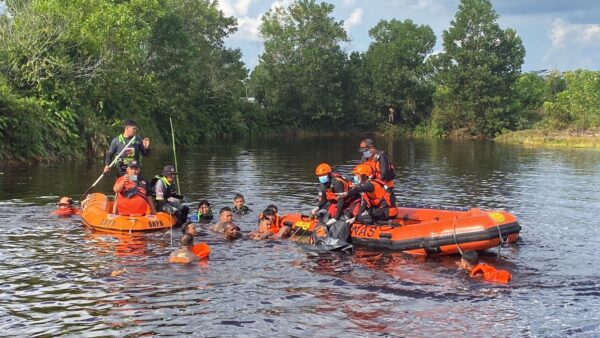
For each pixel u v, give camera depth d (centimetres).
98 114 2652
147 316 616
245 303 659
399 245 901
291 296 685
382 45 6581
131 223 1006
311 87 5981
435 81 6241
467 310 643
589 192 1575
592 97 4728
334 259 855
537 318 620
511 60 5794
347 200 983
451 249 861
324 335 574
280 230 984
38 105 2130
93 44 2495
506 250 912
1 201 1279
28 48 2245
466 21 5762
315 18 6019
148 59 3556
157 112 3375
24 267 782
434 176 1977
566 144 4000
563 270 799
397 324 603
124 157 1140
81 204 1161
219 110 4719
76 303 650
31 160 2069
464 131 5675
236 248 910
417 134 6116
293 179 1783
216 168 2128
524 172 2123
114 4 3067
